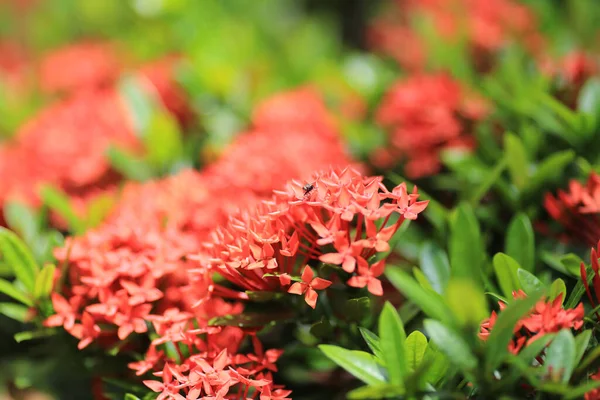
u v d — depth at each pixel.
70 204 0.52
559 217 0.45
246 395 0.40
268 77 0.73
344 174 0.40
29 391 0.55
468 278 0.40
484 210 0.49
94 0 0.88
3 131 0.70
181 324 0.41
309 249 0.41
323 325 0.41
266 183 0.49
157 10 0.74
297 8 1.15
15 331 0.53
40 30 0.91
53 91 0.75
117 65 0.76
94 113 0.61
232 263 0.39
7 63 0.92
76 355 0.45
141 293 0.42
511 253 0.45
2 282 0.44
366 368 0.39
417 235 0.50
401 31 0.85
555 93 0.52
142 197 0.49
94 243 0.44
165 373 0.40
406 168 0.56
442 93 0.56
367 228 0.39
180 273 0.44
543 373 0.37
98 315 0.43
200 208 0.48
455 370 0.39
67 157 0.56
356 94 0.65
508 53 0.60
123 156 0.55
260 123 0.58
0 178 0.56
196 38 0.73
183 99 0.66
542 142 0.51
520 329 0.40
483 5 0.73
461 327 0.37
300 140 0.53
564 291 0.39
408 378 0.37
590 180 0.43
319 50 0.83
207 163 0.56
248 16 0.88
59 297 0.43
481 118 0.54
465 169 0.51
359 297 0.42
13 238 0.44
